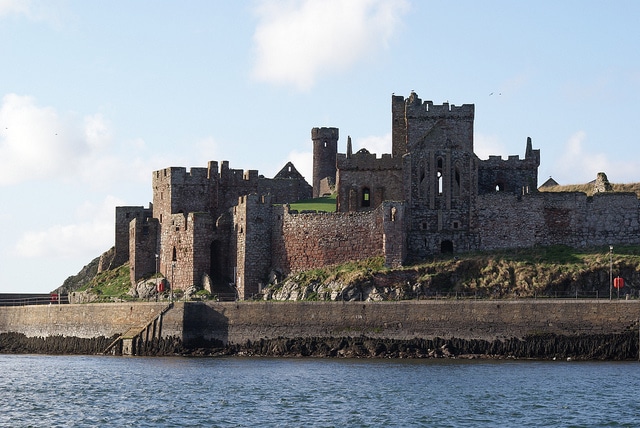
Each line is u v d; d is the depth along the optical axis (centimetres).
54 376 14575
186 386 13325
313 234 17762
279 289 17500
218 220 18750
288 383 13412
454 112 18025
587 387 12812
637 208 17375
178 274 18825
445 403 11919
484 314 15475
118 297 19250
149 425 10944
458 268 16938
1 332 19650
